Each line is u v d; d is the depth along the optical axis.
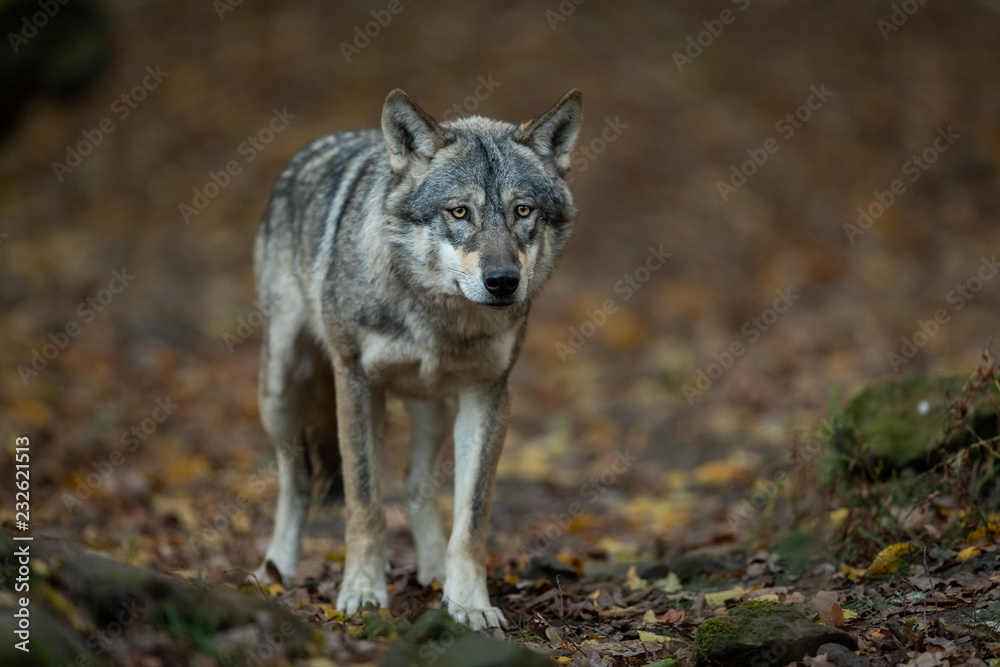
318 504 8.68
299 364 8.45
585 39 25.58
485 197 6.96
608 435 13.86
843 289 18.72
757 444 12.42
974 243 20.91
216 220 20.36
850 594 6.48
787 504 8.43
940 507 7.48
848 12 29.47
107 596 4.78
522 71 24.09
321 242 7.92
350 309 7.26
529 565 7.88
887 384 8.45
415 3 27.05
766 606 5.62
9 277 16.69
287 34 25.83
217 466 11.73
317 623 6.09
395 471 12.57
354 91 23.69
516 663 4.76
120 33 25.47
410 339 7.14
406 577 8.12
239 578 7.03
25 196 20.45
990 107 26.66
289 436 8.48
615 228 20.59
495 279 6.57
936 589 6.27
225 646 4.75
